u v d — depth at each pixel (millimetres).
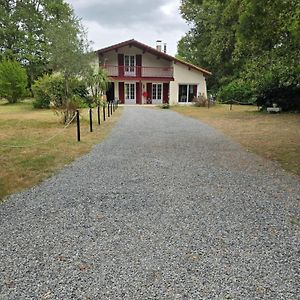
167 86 27234
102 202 3719
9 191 4141
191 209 3488
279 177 4809
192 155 6504
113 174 4992
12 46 33062
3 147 7277
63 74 12836
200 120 13969
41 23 33062
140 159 6094
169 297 1990
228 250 2582
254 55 9180
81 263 2389
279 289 2072
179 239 2771
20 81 25016
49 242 2729
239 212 3404
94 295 2012
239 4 7508
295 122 12766
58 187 4320
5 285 2121
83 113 16016
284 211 3434
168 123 12734
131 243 2701
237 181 4605
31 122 12531
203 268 2316
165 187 4305
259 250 2586
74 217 3273
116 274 2240
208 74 27156
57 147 7309
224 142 8172
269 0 6160
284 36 7527
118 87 26484
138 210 3459
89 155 6461
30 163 5688
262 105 18297
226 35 12273
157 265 2354
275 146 7473
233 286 2102
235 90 26047
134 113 17547
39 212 3418
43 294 2023
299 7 6152
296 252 2557
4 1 32688
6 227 3039
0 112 17531
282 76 12508
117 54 26000
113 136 9109
